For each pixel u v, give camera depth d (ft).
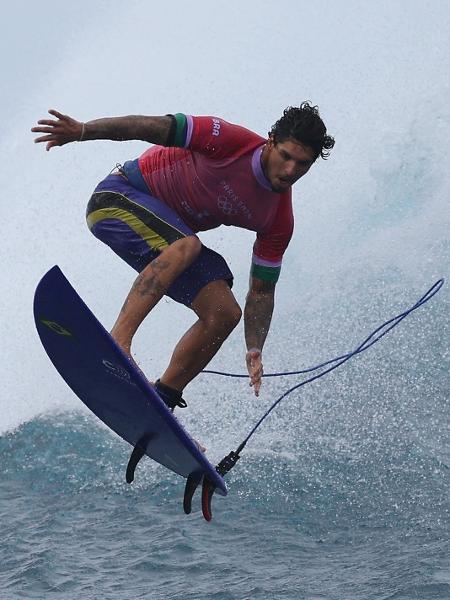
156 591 56.85
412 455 73.82
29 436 82.23
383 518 66.23
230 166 53.52
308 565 59.98
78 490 73.46
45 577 58.90
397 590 55.26
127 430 55.31
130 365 49.06
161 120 52.49
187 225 56.24
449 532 63.16
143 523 66.95
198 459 51.24
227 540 63.98
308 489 70.79
